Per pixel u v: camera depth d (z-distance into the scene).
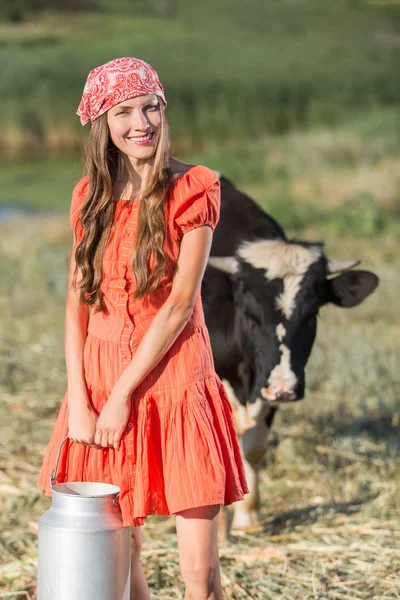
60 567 3.23
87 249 3.47
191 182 3.41
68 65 40.31
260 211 6.25
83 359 3.55
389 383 8.01
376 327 10.11
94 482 3.40
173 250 3.43
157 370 3.43
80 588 3.23
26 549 5.21
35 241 14.79
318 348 8.86
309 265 5.50
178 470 3.35
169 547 5.13
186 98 36.53
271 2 67.25
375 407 7.61
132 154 3.41
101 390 3.49
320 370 8.23
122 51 46.16
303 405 7.45
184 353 3.46
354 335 9.28
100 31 54.75
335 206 16.94
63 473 3.53
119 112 3.38
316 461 6.53
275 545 5.25
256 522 5.72
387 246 14.60
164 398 3.41
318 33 58.78
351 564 4.94
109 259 3.47
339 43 54.50
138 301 3.44
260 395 5.38
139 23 59.47
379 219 15.88
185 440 3.38
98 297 3.49
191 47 49.66
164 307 3.39
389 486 6.12
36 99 33.84
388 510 5.73
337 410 7.43
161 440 3.40
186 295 3.40
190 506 3.30
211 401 3.50
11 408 7.59
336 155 22.70
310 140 24.62
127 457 3.40
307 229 15.95
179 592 4.58
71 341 3.58
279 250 5.56
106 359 3.48
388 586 4.67
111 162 3.50
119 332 3.46
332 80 41.09
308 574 4.82
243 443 5.71
